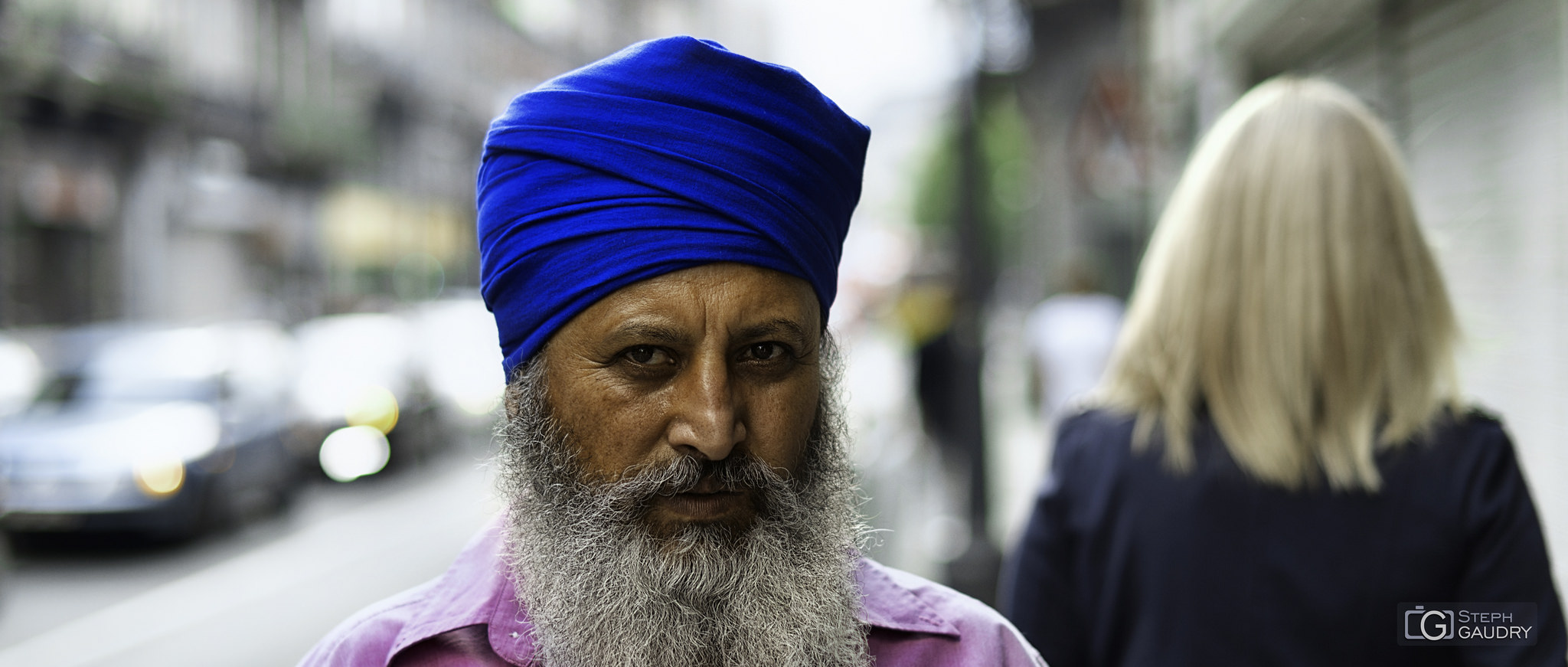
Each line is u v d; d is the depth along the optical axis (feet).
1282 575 4.91
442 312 48.98
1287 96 5.28
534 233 3.47
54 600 21.83
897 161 111.75
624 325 3.37
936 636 3.86
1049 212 54.85
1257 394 4.98
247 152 71.77
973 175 19.04
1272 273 5.02
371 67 89.92
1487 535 4.76
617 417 3.43
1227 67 20.21
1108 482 5.36
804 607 3.52
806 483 3.78
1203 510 5.05
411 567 24.30
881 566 4.15
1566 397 10.19
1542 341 10.66
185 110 63.67
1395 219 5.07
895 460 20.22
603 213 3.38
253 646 18.88
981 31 18.99
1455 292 12.75
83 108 55.01
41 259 54.03
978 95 19.16
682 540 3.45
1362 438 4.85
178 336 28.27
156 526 24.30
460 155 112.57
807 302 3.59
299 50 77.10
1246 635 4.95
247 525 28.40
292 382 35.27
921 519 23.76
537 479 3.59
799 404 3.57
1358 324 4.92
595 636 3.43
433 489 34.47
